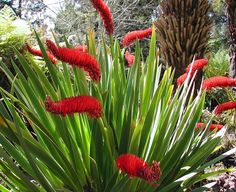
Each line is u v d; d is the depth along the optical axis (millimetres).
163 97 2389
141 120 2029
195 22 4172
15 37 5270
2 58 5137
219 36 16875
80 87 2154
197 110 2184
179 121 2391
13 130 1992
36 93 2242
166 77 2369
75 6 14188
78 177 2068
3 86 5043
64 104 1664
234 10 6703
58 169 2064
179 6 4176
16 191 2160
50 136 2080
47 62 2201
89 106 1698
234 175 3947
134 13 14719
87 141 2201
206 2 4238
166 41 4207
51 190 1935
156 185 1525
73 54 1778
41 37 6125
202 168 2154
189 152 2258
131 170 1521
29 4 18391
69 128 2225
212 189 3633
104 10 2309
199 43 4168
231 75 6840
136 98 2273
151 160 2102
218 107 2621
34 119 2047
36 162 2115
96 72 1825
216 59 10320
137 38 2346
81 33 12953
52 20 15562
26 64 2197
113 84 2277
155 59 2498
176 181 2021
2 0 18750
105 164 2125
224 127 2471
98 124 2068
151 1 15039
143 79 2359
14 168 1917
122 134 2062
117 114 2170
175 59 4168
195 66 2754
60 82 2221
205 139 2459
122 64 2416
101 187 2135
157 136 2186
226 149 5129
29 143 2027
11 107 1964
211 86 2654
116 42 2420
